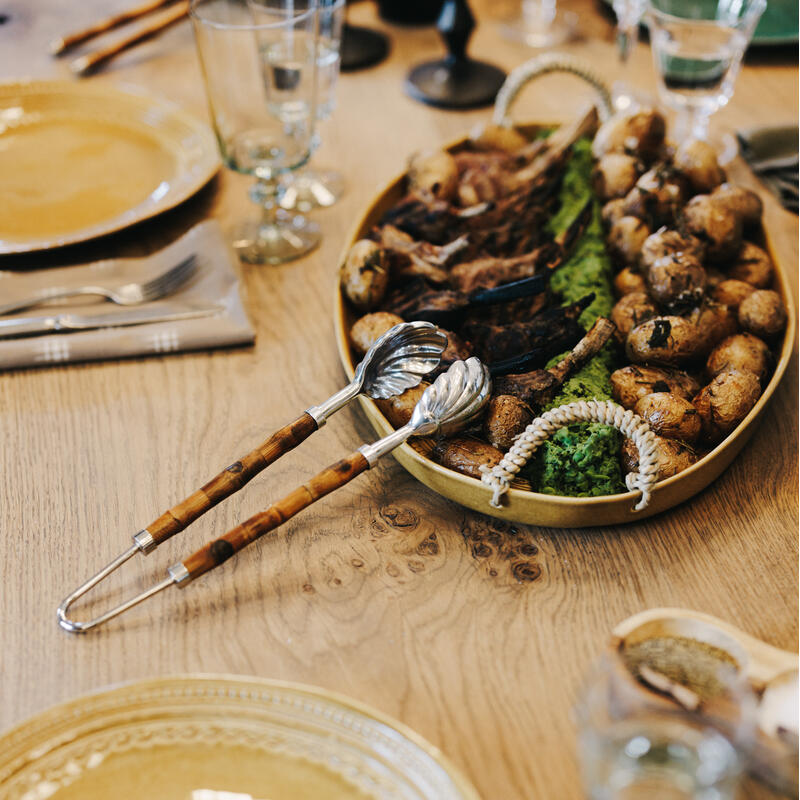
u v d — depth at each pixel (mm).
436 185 911
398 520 746
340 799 601
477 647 680
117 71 1207
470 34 1158
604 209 896
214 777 609
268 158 938
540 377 760
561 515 712
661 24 1038
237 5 1078
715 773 550
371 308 840
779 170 1017
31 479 777
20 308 882
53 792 604
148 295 894
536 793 620
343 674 667
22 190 997
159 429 811
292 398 833
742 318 811
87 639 686
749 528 738
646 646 638
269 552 727
